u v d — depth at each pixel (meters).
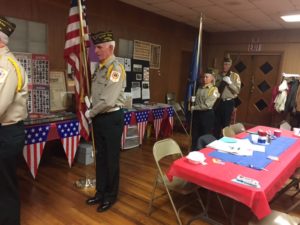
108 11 4.44
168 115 5.03
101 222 2.28
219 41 7.39
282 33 6.41
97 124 2.38
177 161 1.95
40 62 3.23
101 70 2.36
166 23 5.78
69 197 2.68
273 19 5.38
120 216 2.39
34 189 2.81
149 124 5.11
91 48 2.75
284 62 6.48
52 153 3.87
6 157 1.85
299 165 2.38
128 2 4.66
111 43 2.30
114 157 2.46
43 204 2.52
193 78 4.13
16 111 1.87
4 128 1.83
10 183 1.92
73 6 2.54
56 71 3.49
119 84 2.29
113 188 2.55
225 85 4.39
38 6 3.48
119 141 2.47
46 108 3.30
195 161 1.90
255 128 3.48
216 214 2.51
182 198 2.76
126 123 4.13
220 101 4.42
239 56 7.17
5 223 1.95
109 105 2.24
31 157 2.86
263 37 6.70
